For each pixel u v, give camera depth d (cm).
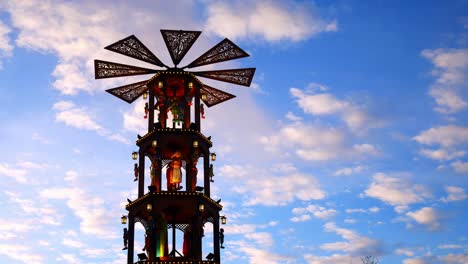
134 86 5259
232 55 4888
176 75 4875
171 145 4859
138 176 4716
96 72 4875
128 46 4788
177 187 4828
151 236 4491
